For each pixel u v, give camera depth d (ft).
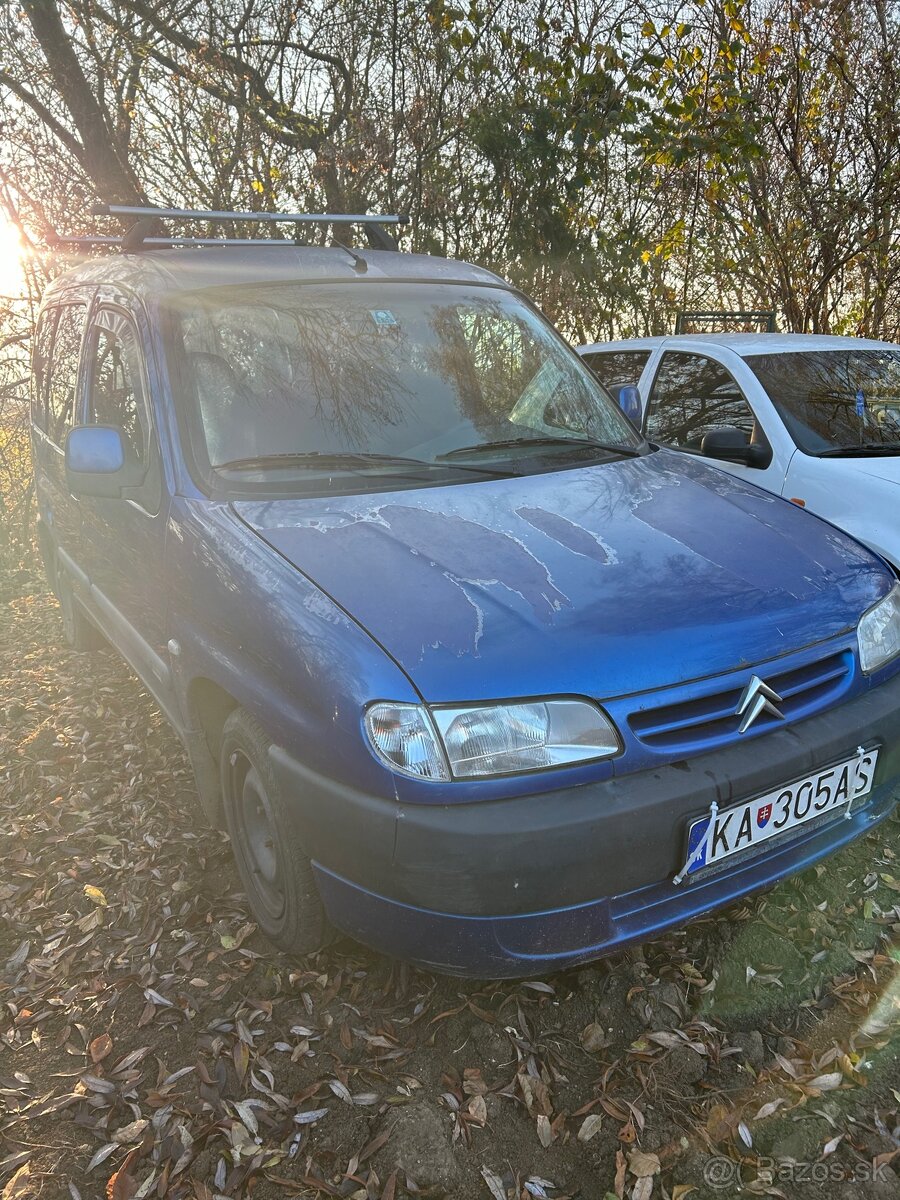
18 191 29.68
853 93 27.48
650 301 30.17
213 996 8.78
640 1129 7.13
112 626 13.73
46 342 17.33
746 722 7.43
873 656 8.39
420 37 29.17
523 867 6.74
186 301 10.99
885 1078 7.47
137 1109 7.62
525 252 28.99
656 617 7.51
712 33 27.22
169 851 11.25
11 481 32.24
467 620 7.32
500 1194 6.71
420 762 6.83
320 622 7.55
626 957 8.80
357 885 7.31
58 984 9.20
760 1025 8.07
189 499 9.67
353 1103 7.47
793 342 17.81
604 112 26.91
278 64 31.24
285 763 7.65
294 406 10.18
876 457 15.25
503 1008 8.27
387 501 9.22
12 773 13.85
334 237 30.14
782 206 28.63
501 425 10.85
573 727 6.97
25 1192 7.02
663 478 10.34
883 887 9.73
